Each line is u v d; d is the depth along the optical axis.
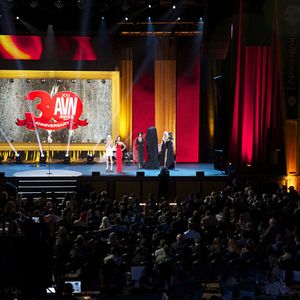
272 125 24.94
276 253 13.53
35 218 16.42
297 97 24.27
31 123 29.19
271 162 24.92
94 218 16.62
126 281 12.23
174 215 17.31
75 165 28.20
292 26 23.86
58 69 29.17
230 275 12.30
